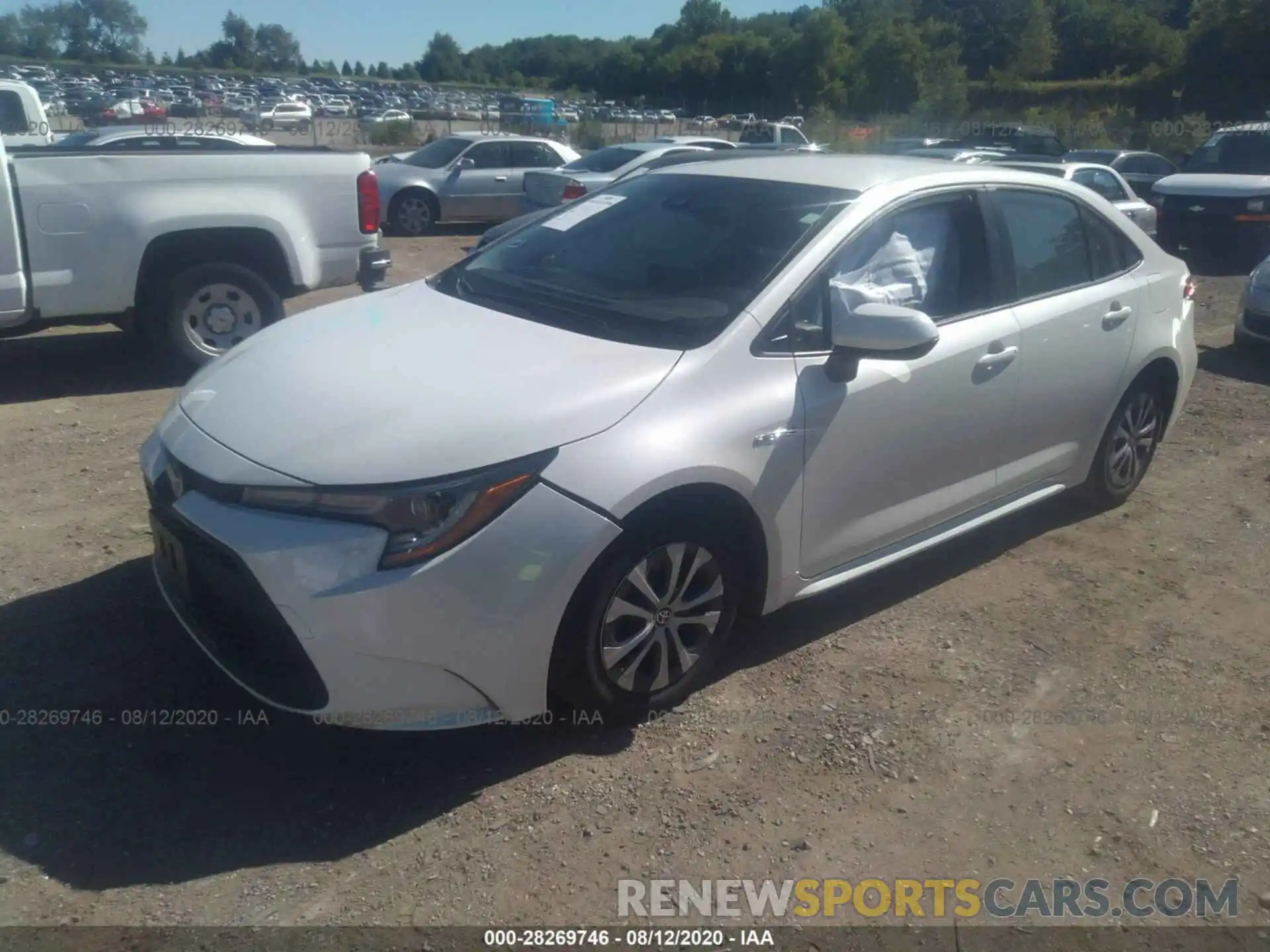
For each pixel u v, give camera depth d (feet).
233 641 10.55
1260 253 47.60
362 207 25.46
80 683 12.02
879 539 13.43
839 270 12.83
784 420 11.72
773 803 10.66
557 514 10.14
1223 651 13.83
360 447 10.14
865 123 151.53
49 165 21.63
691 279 12.78
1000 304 14.53
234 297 24.27
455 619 9.89
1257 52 129.18
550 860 9.78
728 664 12.94
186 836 9.86
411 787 10.63
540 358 11.51
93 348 26.86
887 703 12.34
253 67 438.81
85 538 15.53
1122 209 42.29
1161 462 20.76
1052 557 16.34
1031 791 11.02
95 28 393.29
